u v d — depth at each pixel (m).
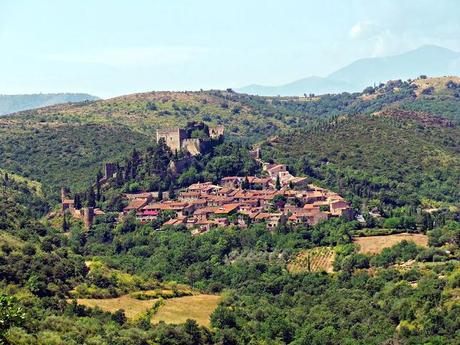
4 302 136.12
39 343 171.00
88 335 193.62
